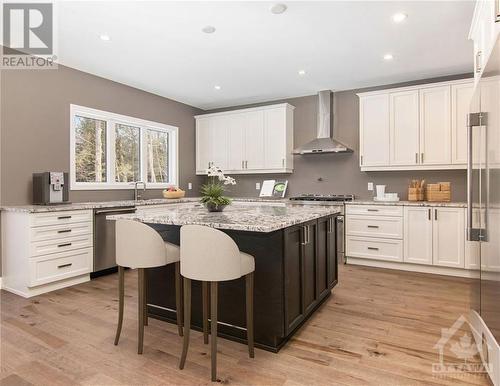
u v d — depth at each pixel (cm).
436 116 416
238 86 496
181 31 315
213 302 187
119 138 490
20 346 222
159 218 235
